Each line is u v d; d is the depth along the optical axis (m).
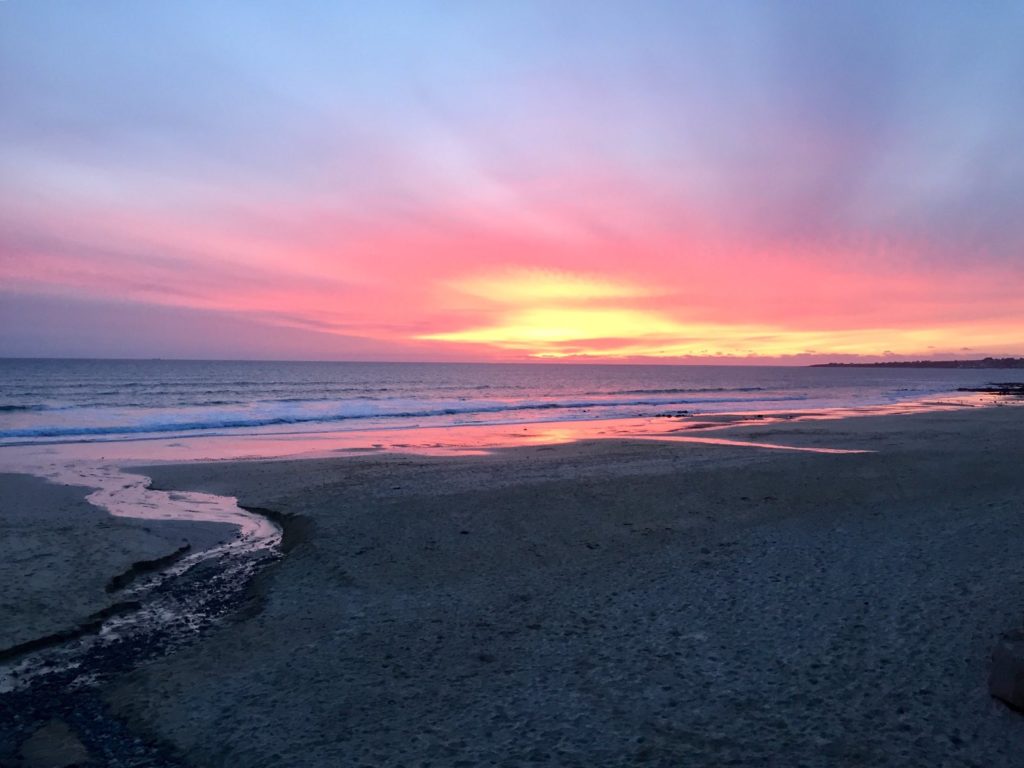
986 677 4.47
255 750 3.93
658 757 3.69
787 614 5.84
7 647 5.50
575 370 173.50
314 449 19.25
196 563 8.20
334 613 6.27
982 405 44.03
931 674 4.55
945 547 7.80
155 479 13.61
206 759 3.89
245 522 10.26
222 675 4.99
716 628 5.60
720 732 3.94
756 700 4.32
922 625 5.41
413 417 31.66
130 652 5.64
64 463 16.06
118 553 8.12
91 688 4.96
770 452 17.06
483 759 3.74
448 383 72.81
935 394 62.09
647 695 4.45
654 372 157.75
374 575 7.37
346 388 58.38
